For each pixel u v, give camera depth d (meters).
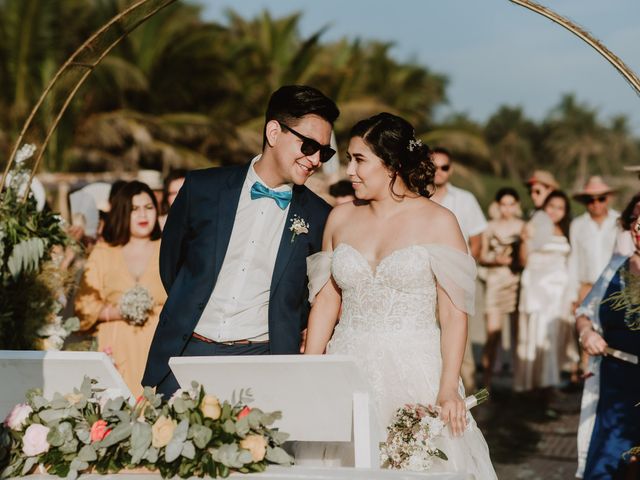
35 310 4.45
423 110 38.81
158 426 3.04
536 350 9.41
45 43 24.52
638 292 4.23
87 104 25.89
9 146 24.19
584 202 9.86
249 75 29.28
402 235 4.05
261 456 3.01
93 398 3.32
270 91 29.34
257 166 4.19
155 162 27.39
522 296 9.51
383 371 4.00
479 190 35.62
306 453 4.03
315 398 3.20
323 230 4.29
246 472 2.99
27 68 24.39
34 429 3.15
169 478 3.01
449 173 7.84
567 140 85.00
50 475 3.14
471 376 8.21
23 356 3.41
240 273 4.12
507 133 85.31
